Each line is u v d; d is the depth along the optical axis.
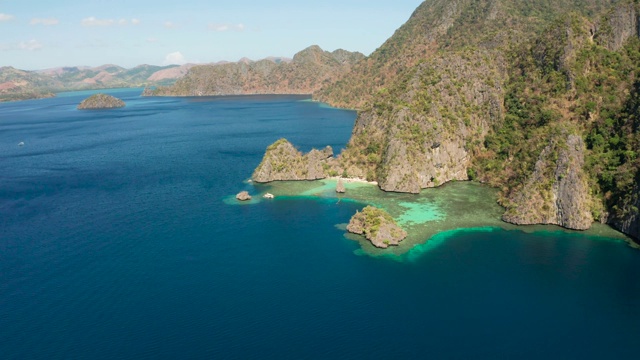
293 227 130.62
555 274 101.94
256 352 76.00
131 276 102.38
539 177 134.12
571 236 121.75
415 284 97.62
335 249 115.44
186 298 92.56
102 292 95.56
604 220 128.50
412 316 86.12
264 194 163.00
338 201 152.50
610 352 76.69
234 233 126.88
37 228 134.38
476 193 157.88
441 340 79.12
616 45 178.50
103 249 117.56
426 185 165.38
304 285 97.38
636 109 136.12
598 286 96.81
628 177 124.69
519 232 124.75
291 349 76.75
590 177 132.25
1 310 89.31
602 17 187.00
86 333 81.56
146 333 81.19
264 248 116.50
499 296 93.12
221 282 99.00
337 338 79.62
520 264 106.44
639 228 117.81
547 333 81.38
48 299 93.19
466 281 99.00
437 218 135.12
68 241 123.56
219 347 77.25
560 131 139.50
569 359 74.88
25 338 80.44
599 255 110.56
